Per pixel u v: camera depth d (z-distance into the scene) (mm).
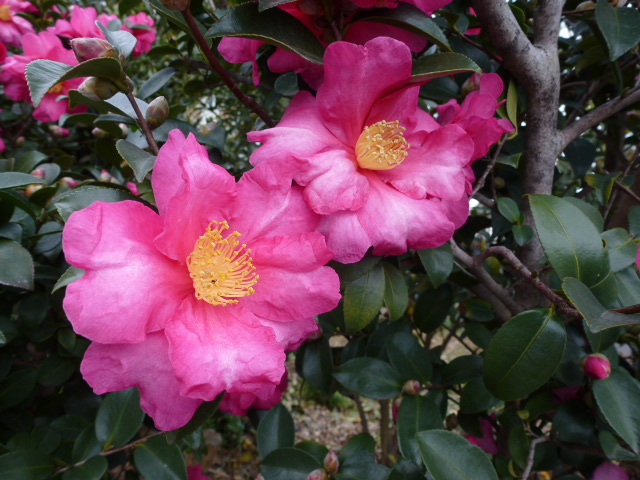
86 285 145
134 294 152
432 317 325
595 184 310
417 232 190
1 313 320
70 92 210
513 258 225
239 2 241
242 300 182
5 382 311
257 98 502
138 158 186
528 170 275
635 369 329
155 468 256
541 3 250
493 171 300
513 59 244
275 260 180
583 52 328
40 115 375
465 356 292
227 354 165
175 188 161
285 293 180
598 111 283
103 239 149
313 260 177
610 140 391
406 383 267
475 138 214
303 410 870
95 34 394
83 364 151
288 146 182
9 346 320
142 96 333
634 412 220
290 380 929
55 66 178
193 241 176
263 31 186
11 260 228
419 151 201
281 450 286
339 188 179
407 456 244
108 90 190
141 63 651
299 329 186
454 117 214
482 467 202
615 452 230
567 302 199
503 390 211
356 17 197
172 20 219
